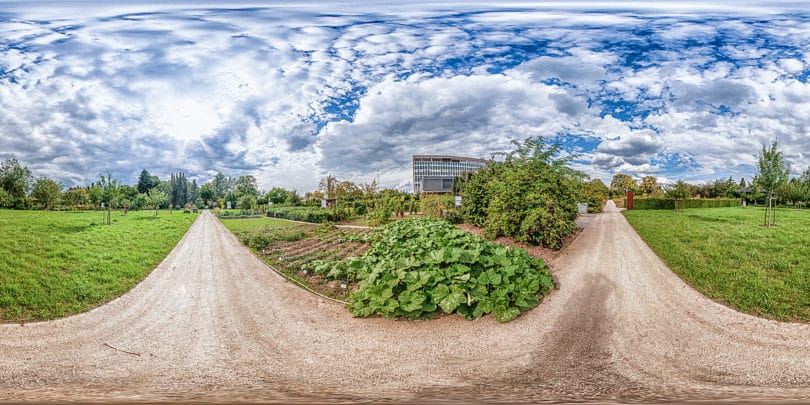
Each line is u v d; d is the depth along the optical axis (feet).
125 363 15.52
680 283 25.95
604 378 13.87
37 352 16.56
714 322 19.06
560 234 37.83
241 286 26.91
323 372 14.57
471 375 14.24
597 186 94.48
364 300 20.83
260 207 142.61
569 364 15.02
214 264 34.88
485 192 51.01
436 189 160.66
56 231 51.75
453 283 20.63
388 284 20.40
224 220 98.84
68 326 19.48
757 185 60.44
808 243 38.32
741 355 15.57
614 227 57.06
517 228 40.47
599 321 19.30
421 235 32.68
